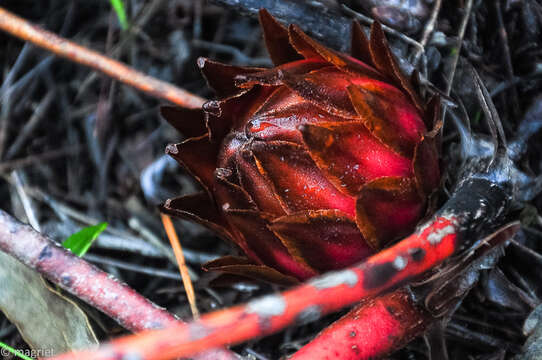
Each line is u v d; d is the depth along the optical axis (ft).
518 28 1.21
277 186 1.00
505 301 1.11
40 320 1.10
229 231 1.05
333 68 1.03
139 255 1.25
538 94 1.17
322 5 1.17
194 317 1.14
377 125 0.99
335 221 1.00
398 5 1.17
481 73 1.19
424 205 1.02
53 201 1.27
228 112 1.03
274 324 0.89
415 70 1.05
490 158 1.07
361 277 0.92
